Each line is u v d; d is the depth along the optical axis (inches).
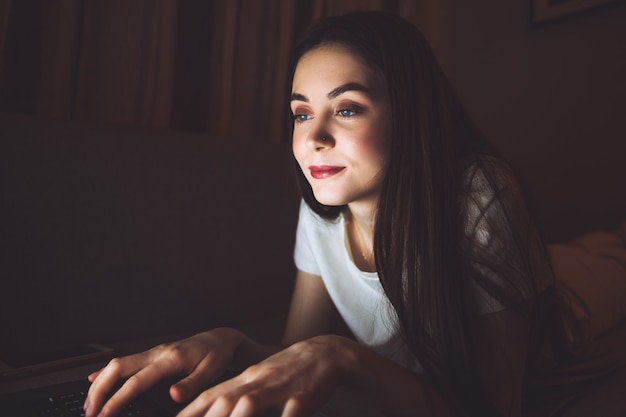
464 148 28.1
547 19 73.1
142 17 47.6
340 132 23.9
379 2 66.5
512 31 77.7
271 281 46.3
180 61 50.4
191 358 21.2
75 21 44.0
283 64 56.7
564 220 73.1
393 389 20.1
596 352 33.9
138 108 48.2
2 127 31.5
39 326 32.5
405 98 24.1
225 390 17.3
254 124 56.4
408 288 24.8
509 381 23.7
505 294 23.6
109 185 36.0
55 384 22.1
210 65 51.9
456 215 24.8
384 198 24.8
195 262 40.7
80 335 34.3
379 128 24.1
